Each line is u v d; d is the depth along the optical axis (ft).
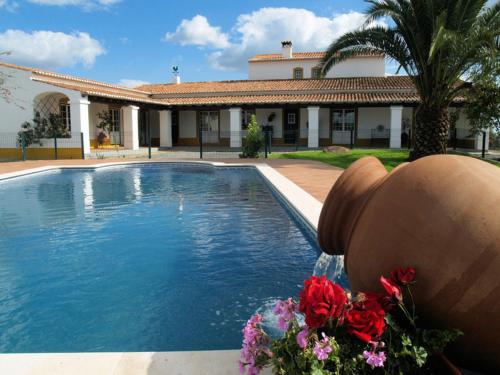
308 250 18.47
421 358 6.38
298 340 6.29
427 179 7.88
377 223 8.27
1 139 65.31
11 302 13.26
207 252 18.31
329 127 86.43
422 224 7.49
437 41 35.37
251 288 14.24
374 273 8.11
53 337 11.07
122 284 14.66
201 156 65.16
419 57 43.55
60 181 42.16
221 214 26.16
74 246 19.34
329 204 10.79
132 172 50.06
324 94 83.82
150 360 8.48
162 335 11.12
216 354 8.65
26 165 53.16
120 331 11.34
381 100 73.20
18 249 18.88
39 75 65.57
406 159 52.80
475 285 6.81
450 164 7.98
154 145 93.86
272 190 34.63
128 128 74.02
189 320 11.93
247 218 24.94
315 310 6.31
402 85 81.35
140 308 12.75
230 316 12.15
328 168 47.21
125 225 23.35
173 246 19.25
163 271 15.96
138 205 29.35
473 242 6.94
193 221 24.22
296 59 104.27
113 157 67.21
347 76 99.50
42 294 13.87
